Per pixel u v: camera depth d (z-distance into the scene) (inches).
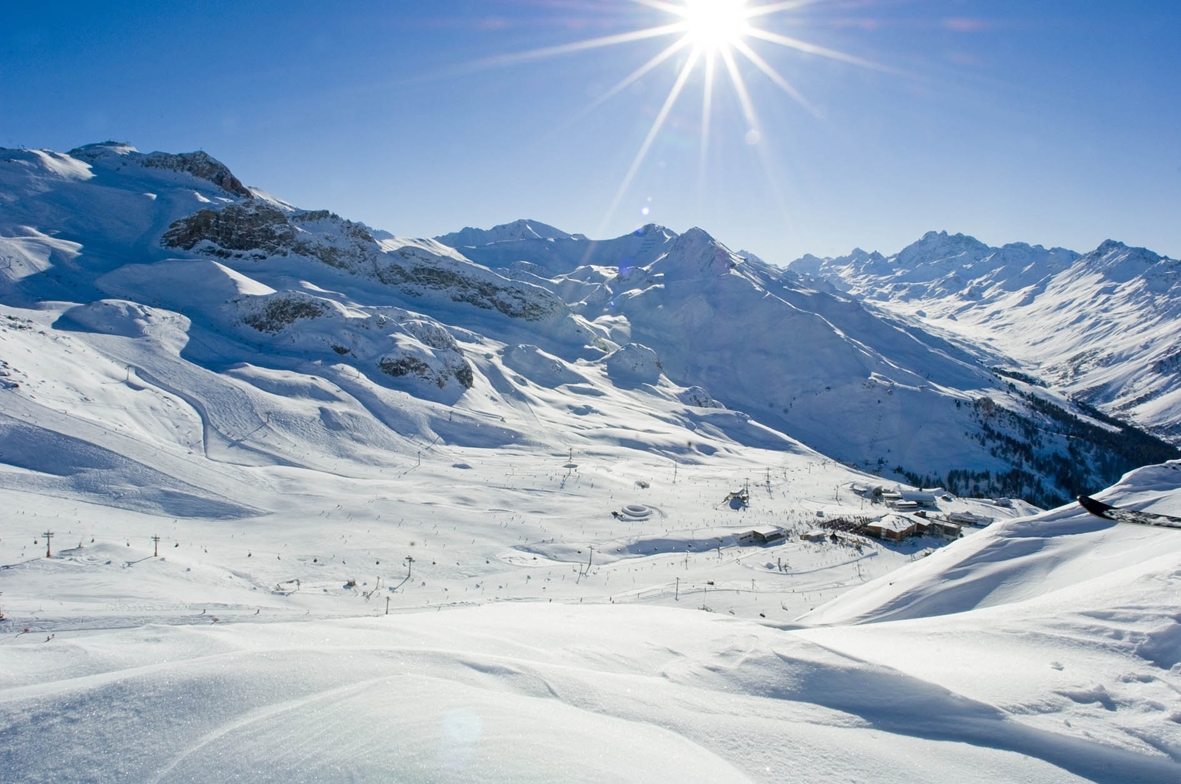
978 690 260.8
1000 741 217.5
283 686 199.0
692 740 203.3
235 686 194.4
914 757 203.8
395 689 202.2
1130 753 206.4
